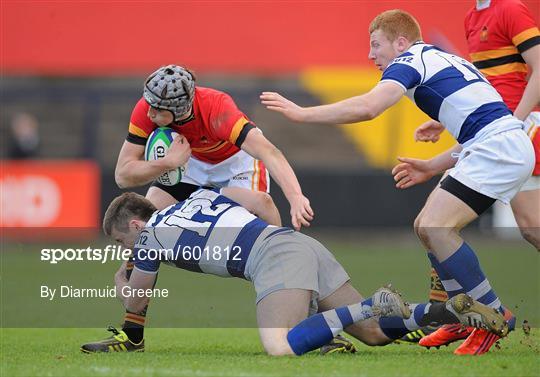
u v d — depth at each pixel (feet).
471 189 58.90
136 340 62.85
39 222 162.09
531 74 67.82
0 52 180.34
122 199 63.36
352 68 179.83
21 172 162.61
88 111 167.63
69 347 66.49
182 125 64.54
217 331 78.18
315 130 198.49
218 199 63.10
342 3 179.63
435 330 65.00
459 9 169.58
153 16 182.80
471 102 60.39
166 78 61.41
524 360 55.47
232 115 63.00
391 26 64.23
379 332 59.98
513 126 59.93
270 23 181.68
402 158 68.95
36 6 180.65
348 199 171.22
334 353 59.82
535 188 68.23
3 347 66.54
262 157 61.87
